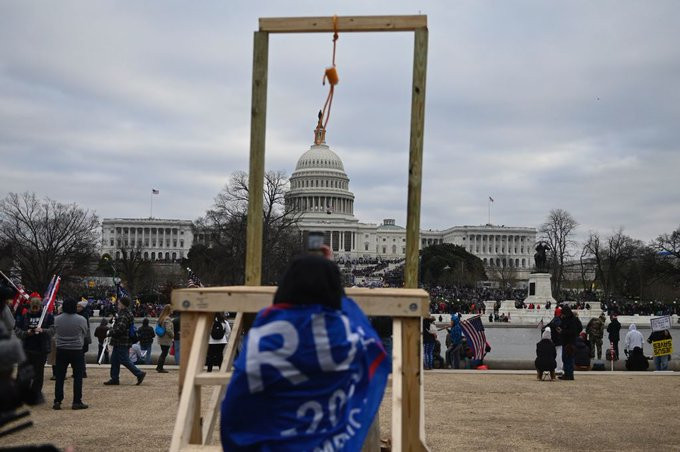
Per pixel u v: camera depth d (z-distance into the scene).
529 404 17.80
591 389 21.02
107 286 124.38
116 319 21.14
